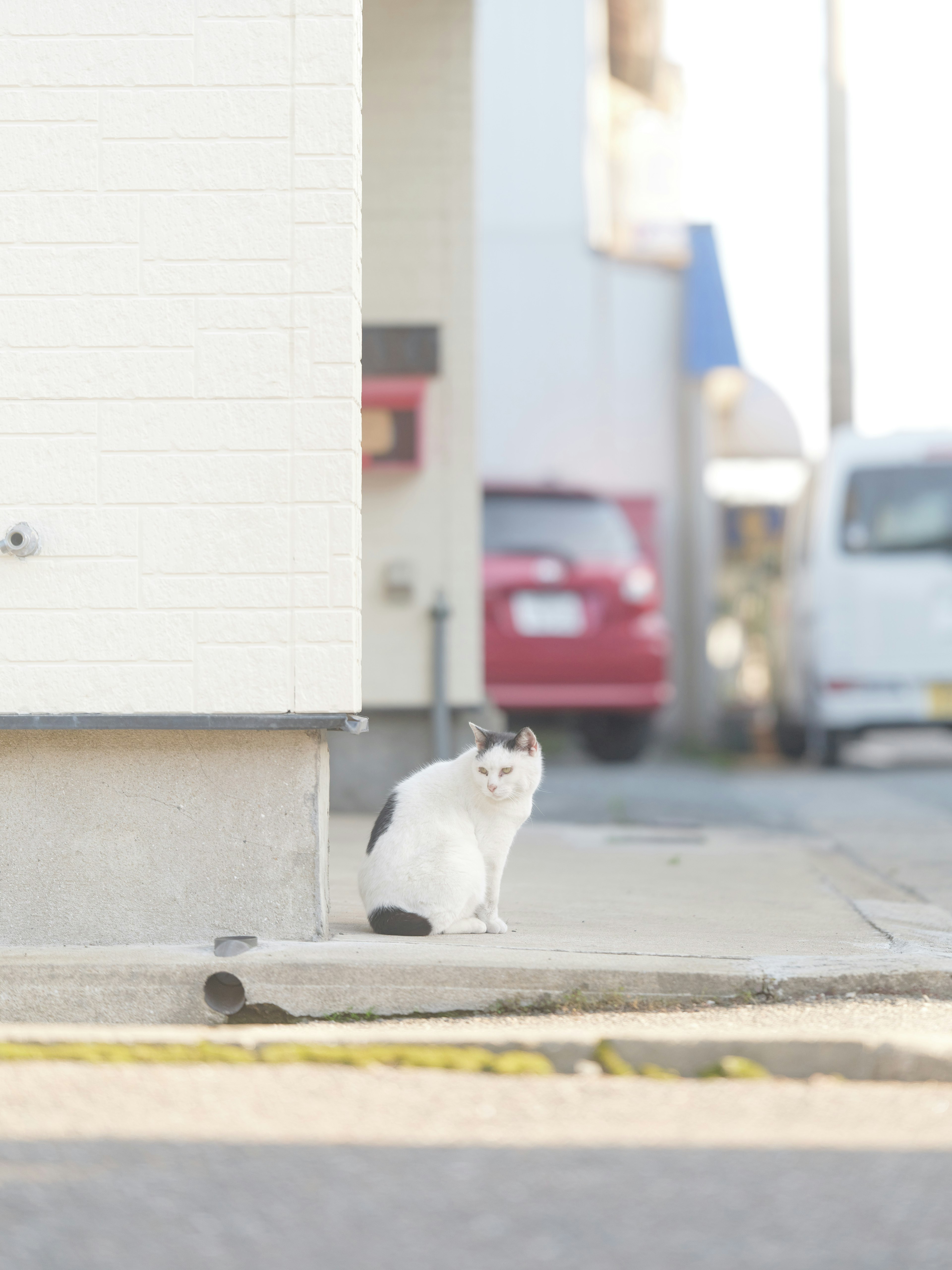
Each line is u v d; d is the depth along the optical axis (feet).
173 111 17.38
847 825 32.63
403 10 32.86
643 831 30.89
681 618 61.62
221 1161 10.83
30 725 16.80
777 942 17.81
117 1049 13.67
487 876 18.26
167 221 17.35
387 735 32.76
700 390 61.77
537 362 62.49
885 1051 13.35
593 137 62.44
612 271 62.54
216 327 17.31
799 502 52.60
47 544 17.21
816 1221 9.82
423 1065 13.51
